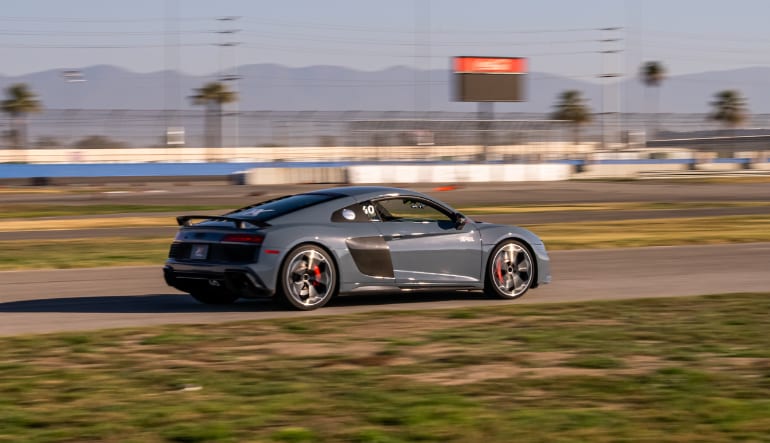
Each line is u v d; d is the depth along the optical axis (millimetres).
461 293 11719
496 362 7172
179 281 10172
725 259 16047
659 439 5074
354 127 63844
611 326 8875
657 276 13609
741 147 80250
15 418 5477
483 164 56781
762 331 8570
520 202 37031
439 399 5945
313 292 9977
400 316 9469
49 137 57750
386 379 6574
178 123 60594
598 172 60281
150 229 24156
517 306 10242
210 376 6648
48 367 6957
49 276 13602
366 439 5035
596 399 5988
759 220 26594
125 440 5047
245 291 9625
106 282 12930
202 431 5180
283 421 5414
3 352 7543
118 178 54094
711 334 8406
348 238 10055
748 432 5215
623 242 19266
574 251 17484
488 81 67812
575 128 69938
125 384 6398
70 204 35750
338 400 5926
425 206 10727
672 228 23453
